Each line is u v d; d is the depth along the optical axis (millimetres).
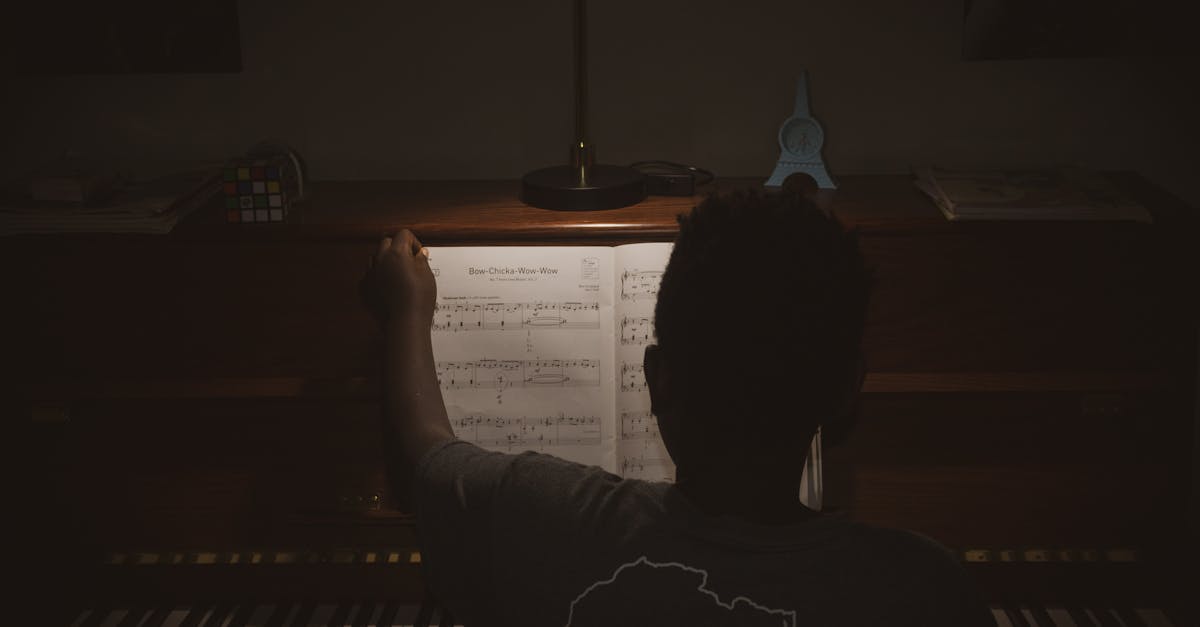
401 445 997
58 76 1954
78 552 1744
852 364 770
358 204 1795
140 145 2004
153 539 1743
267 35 1947
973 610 755
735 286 726
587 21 1938
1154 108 1950
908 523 1723
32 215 1601
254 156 1773
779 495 780
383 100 1988
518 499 823
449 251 1630
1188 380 1649
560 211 1704
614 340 1629
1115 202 1614
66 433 1706
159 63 1947
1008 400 1685
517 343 1630
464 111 1996
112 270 1638
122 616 1738
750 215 753
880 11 1922
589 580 769
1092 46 1900
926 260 1625
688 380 760
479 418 1638
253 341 1666
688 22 1937
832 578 740
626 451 1624
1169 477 1687
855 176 1994
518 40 1952
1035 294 1629
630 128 2004
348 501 1707
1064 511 1713
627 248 1616
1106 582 1729
